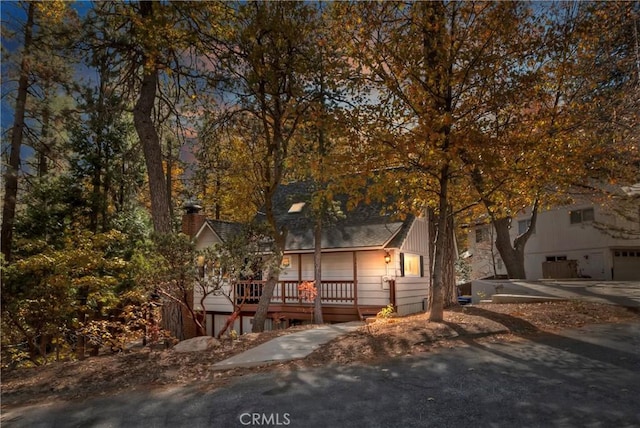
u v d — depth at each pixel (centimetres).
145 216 2005
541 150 809
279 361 634
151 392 526
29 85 1568
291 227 1777
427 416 401
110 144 1858
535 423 374
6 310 813
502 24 753
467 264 3522
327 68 968
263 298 1259
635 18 1074
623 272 2000
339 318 1535
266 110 1323
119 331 1123
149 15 1098
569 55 845
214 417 427
